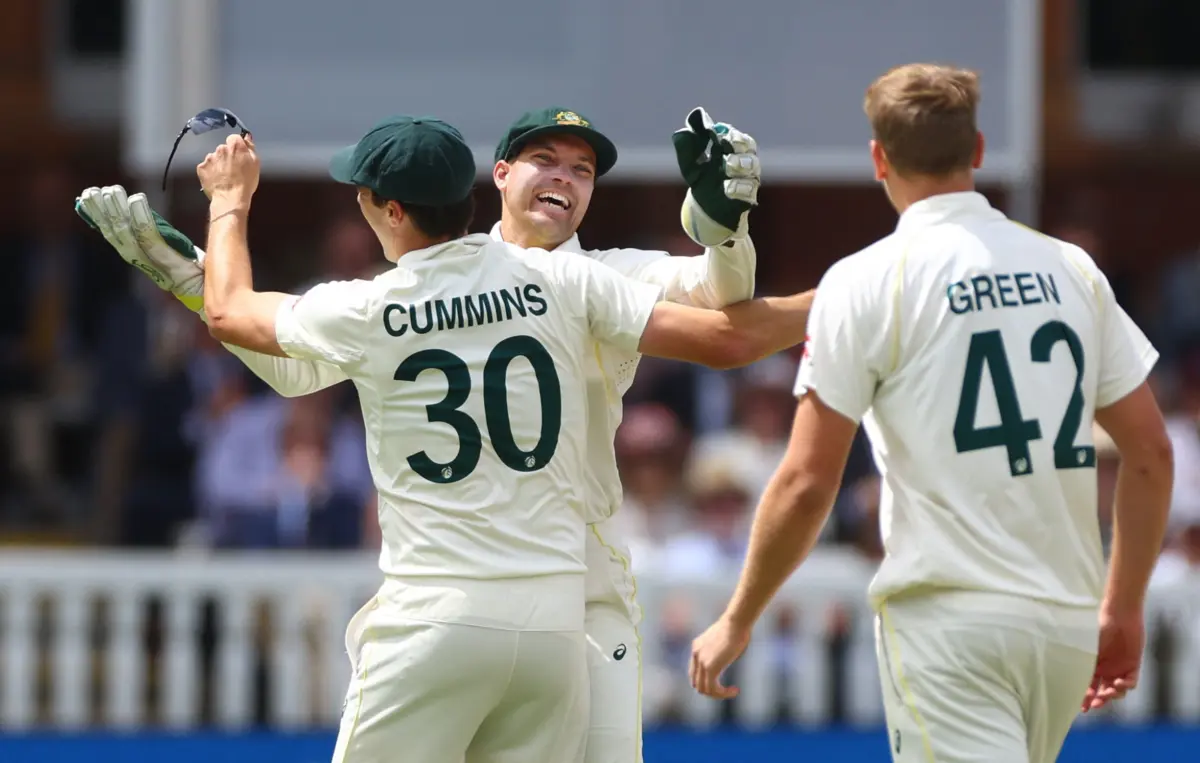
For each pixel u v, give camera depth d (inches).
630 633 510.0
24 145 1676.9
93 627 1036.5
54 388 1444.4
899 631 458.3
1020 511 446.9
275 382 512.4
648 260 516.7
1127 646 483.8
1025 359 450.6
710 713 984.9
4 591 1019.3
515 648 459.2
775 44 1073.5
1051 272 460.1
